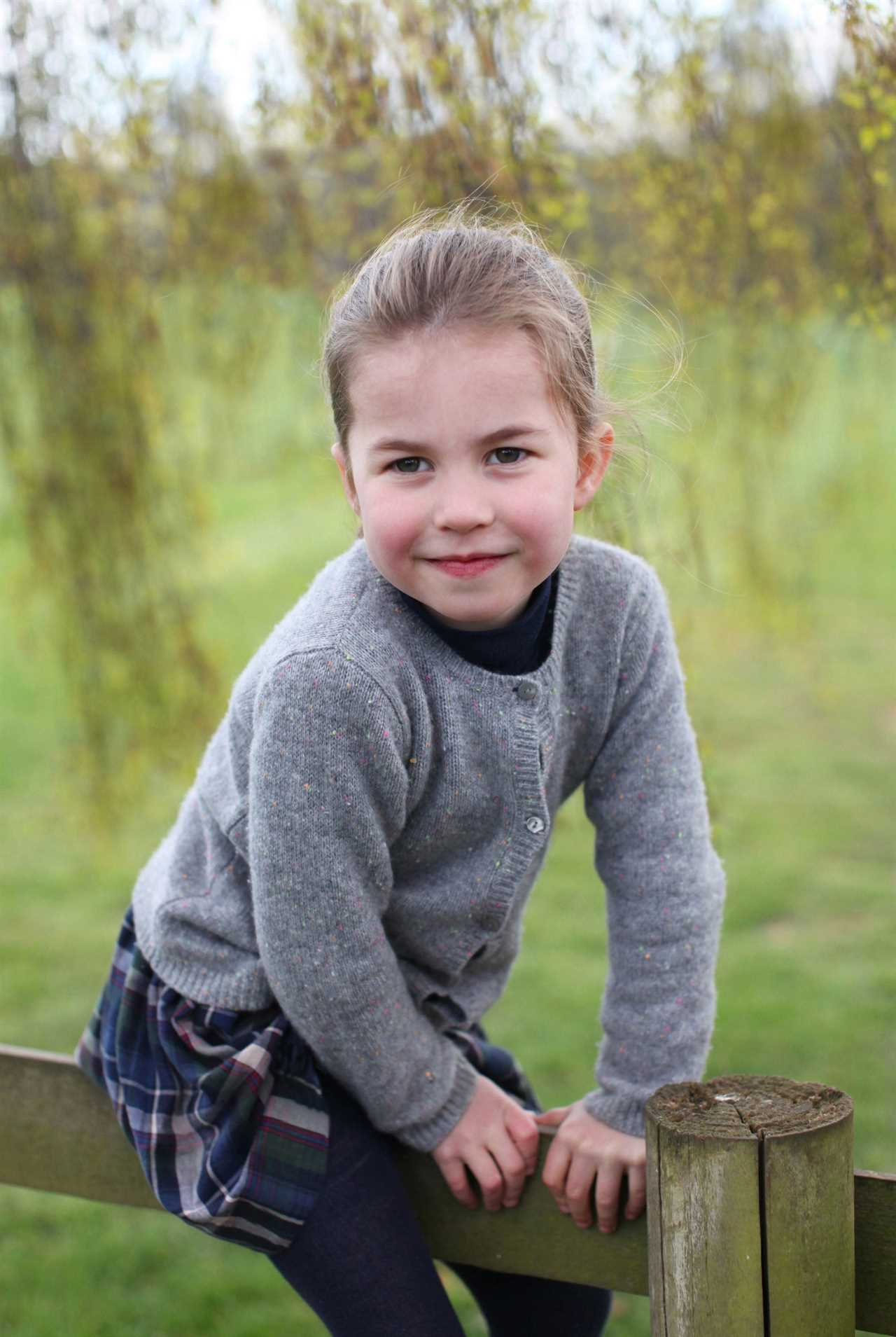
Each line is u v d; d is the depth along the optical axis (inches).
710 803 93.0
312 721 44.6
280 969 46.4
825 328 153.9
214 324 147.1
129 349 139.6
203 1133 48.0
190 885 51.5
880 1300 43.6
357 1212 46.7
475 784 47.8
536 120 92.1
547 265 47.1
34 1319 98.3
